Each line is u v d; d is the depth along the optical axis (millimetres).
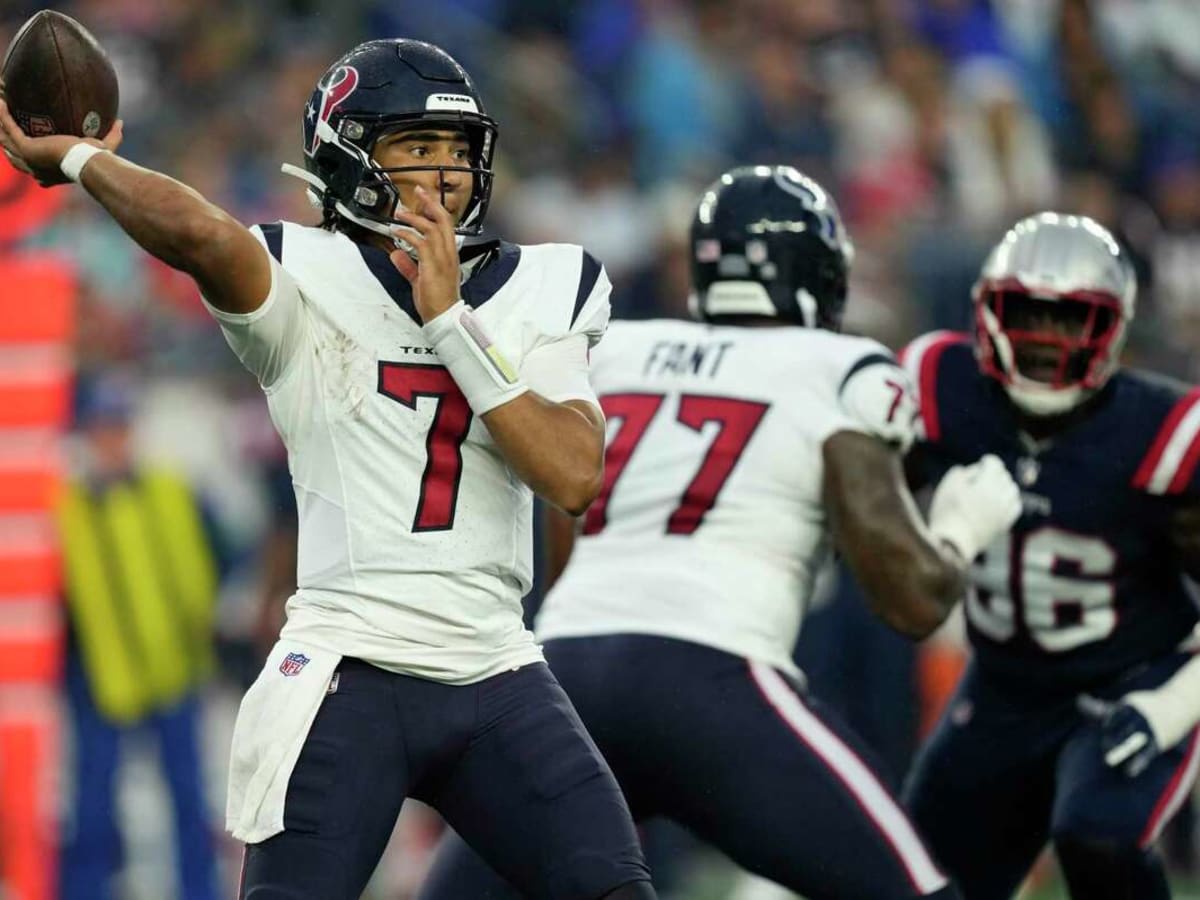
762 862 13688
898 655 27750
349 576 11195
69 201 30891
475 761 11297
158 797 29250
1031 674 16000
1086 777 15227
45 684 22953
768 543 14430
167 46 34938
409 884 27156
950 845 16672
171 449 30594
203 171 33875
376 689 11180
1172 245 38406
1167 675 15695
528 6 38031
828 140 38125
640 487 14703
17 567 22922
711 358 15016
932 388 16234
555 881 11055
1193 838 29516
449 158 11453
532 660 11562
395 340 11258
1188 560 15609
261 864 11008
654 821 27781
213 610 26891
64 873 25594
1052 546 15641
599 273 11859
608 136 36844
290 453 11406
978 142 39000
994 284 15430
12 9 35000
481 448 11336
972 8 40875
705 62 38094
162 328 31562
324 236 11516
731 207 15336
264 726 11125
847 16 39750
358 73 11398
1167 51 42969
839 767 13617
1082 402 15695
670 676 13875
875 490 14172
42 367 22906
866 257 33969
